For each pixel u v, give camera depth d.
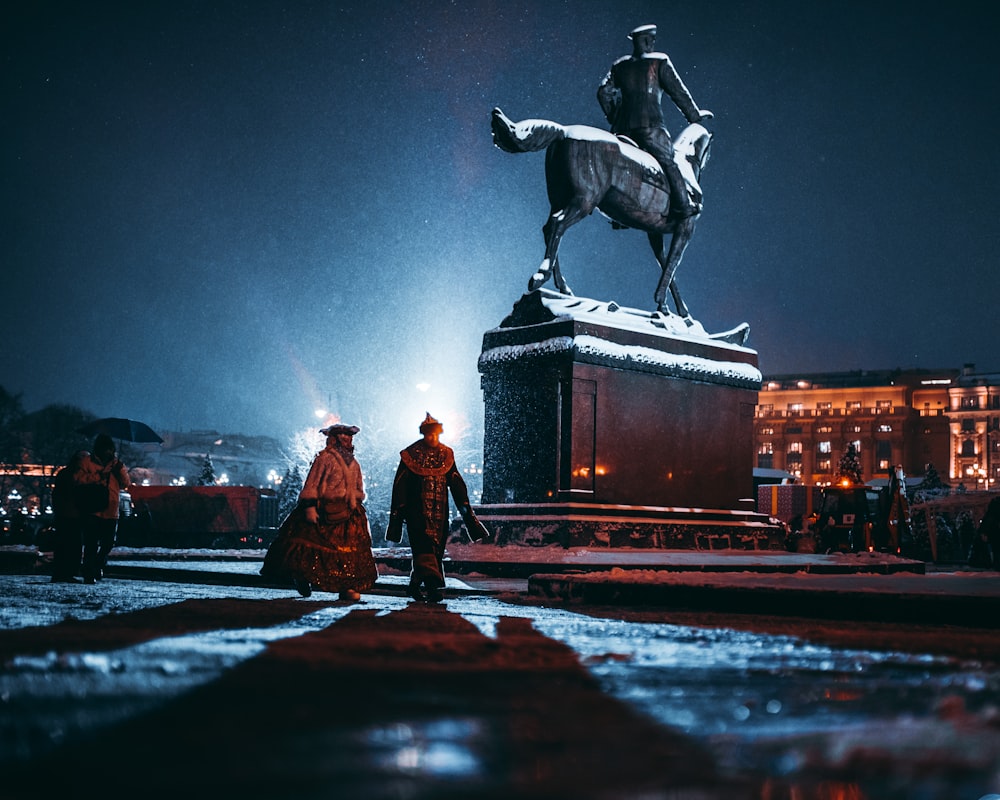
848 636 6.70
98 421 31.70
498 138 17.39
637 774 2.49
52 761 2.51
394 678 4.23
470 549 15.91
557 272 18.47
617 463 17.48
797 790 2.33
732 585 9.71
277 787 2.26
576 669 4.65
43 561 17.50
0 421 77.25
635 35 19.36
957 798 2.26
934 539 35.50
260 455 119.19
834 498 26.62
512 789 2.30
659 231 19.23
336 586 10.02
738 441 19.22
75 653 4.86
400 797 2.18
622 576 11.23
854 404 144.88
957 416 139.12
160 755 2.60
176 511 35.38
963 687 4.23
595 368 17.30
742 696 3.87
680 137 19.44
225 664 4.53
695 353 18.81
